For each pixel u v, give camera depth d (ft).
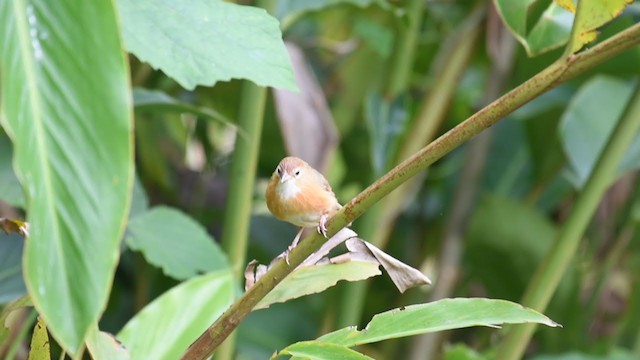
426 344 16.49
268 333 16.48
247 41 14.75
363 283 16.24
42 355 14.83
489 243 16.61
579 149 16.28
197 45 14.73
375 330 14.80
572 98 16.42
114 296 16.48
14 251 15.44
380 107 16.15
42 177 13.96
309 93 15.93
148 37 14.70
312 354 14.71
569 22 14.94
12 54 14.05
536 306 15.78
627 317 16.63
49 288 13.93
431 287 16.58
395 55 16.14
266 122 16.67
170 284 16.49
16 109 13.79
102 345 14.84
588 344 16.57
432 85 16.29
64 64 14.33
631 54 16.20
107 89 14.39
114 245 14.26
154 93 15.55
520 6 14.93
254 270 14.88
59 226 14.10
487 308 14.80
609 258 16.61
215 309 15.16
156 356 15.08
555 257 15.75
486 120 14.58
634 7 15.47
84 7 14.40
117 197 14.34
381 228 16.20
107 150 14.35
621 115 15.71
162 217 15.66
